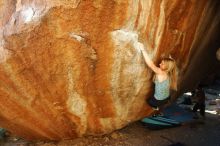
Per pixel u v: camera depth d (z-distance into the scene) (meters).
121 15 5.98
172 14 6.69
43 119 7.73
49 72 6.63
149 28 6.39
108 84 7.04
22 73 6.59
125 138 9.91
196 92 13.05
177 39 7.15
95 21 6.04
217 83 17.48
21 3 6.26
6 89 6.82
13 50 6.32
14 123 7.80
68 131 8.55
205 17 7.68
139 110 8.16
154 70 6.68
